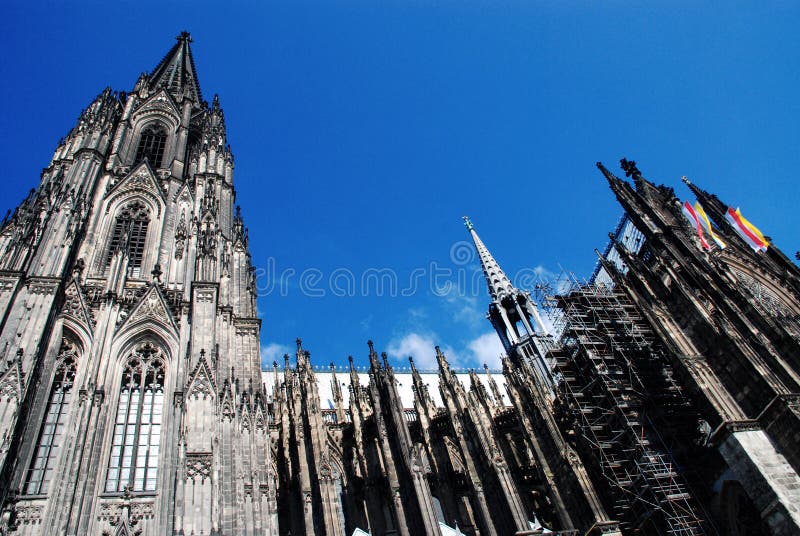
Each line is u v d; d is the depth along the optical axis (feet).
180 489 132.46
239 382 167.94
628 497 190.90
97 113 248.93
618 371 212.02
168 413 153.89
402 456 189.47
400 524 176.65
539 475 200.44
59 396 153.58
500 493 181.57
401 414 199.11
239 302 196.44
